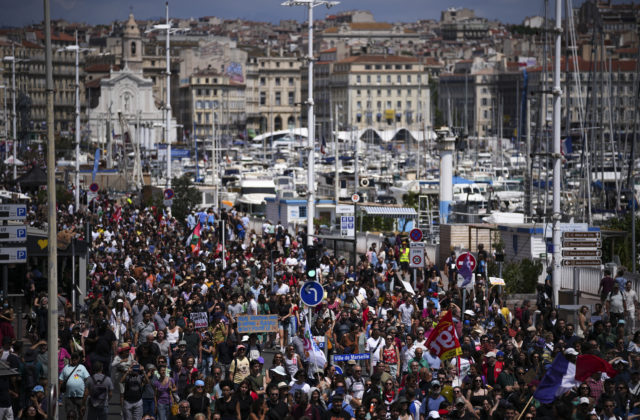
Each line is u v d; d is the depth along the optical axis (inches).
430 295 1931.6
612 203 4439.0
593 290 2279.8
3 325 1369.3
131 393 1213.7
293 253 2760.8
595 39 5088.6
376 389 1153.4
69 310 1584.6
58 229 3125.0
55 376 1183.6
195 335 1453.0
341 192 5388.8
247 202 5187.0
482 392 1187.3
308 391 1198.3
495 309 1721.2
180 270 2262.6
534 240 2721.5
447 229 2970.0
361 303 1692.9
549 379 1108.5
